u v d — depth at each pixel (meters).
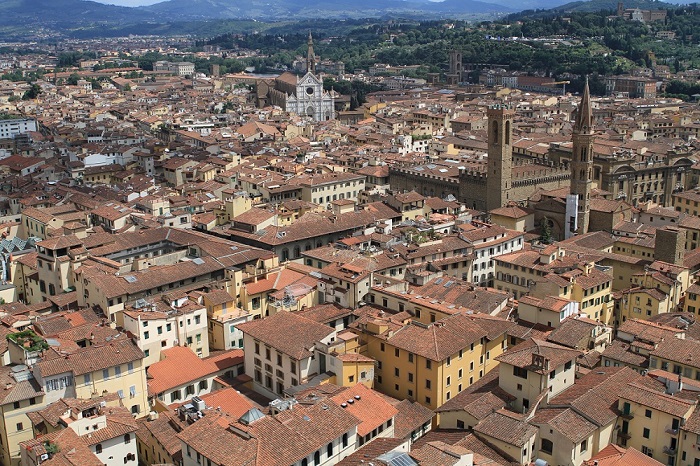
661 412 126.88
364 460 120.88
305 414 126.38
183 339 173.50
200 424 126.94
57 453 116.94
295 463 117.25
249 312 190.25
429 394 151.88
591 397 133.75
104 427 129.25
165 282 188.88
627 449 124.44
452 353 151.25
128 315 165.62
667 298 196.88
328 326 159.25
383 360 160.12
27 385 138.12
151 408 154.00
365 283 183.12
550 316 167.50
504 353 146.00
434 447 115.62
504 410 134.38
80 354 145.00
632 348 153.00
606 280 197.62
